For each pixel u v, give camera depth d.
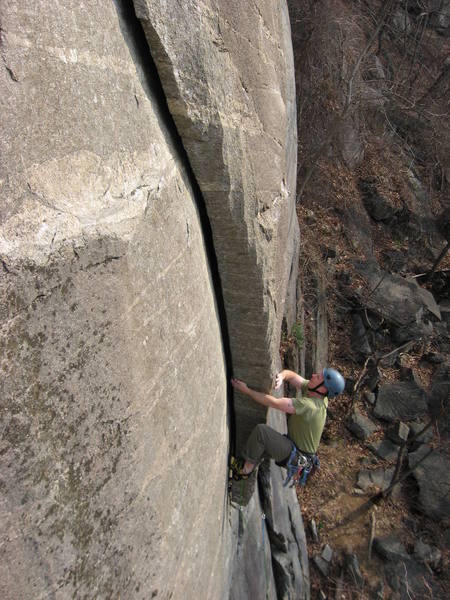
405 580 7.47
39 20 1.26
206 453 2.69
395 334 10.70
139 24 1.87
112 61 1.64
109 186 1.59
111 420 1.62
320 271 10.55
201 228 2.64
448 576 7.66
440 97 13.76
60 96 1.35
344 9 11.41
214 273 3.05
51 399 1.33
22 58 1.20
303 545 6.53
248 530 4.72
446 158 13.72
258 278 2.96
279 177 3.37
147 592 1.95
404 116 13.81
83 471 1.48
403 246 12.68
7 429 1.18
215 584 3.09
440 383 10.16
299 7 10.27
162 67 1.91
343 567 7.54
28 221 1.23
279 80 3.52
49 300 1.30
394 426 9.52
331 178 11.83
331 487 8.62
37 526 1.30
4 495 1.18
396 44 15.05
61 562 1.40
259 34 2.96
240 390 3.79
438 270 12.60
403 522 8.24
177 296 2.17
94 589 1.58
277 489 5.88
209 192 2.46
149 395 1.89
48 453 1.32
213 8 2.24
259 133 2.92
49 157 1.31
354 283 10.99
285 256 3.77
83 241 1.41
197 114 2.12
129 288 1.70
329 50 10.62
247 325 3.25
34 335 1.25
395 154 13.47
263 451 4.02
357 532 8.04
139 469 1.81
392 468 8.96
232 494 4.06
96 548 1.57
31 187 1.25
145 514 1.88
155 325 1.93
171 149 2.17
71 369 1.40
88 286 1.46
